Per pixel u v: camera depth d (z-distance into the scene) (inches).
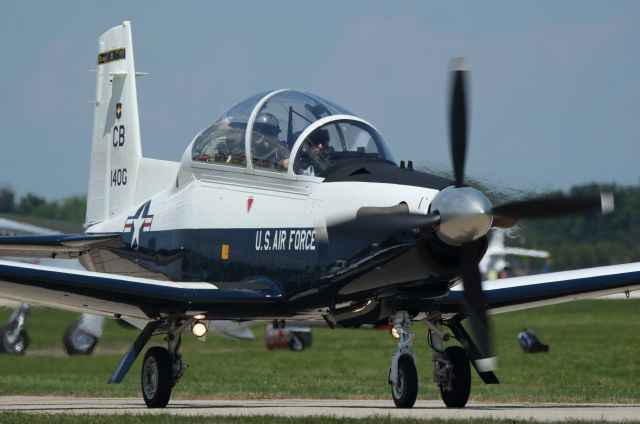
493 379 1897.1
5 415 1638.8
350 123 1945.1
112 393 2444.6
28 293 1883.6
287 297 1918.1
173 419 1568.7
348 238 1825.8
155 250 2198.6
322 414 1712.6
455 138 1740.9
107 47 2721.5
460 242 1685.5
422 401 2158.0
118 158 2645.2
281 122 1975.9
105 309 1966.0
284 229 1923.0
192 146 2139.5
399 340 1835.6
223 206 2042.3
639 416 1676.9
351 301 1865.2
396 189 1769.2
